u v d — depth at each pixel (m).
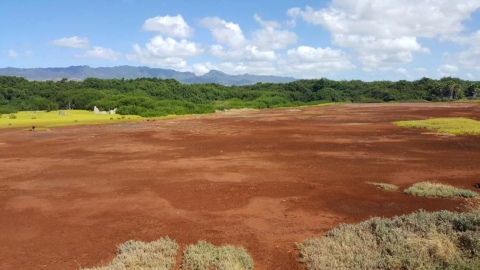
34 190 9.38
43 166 12.57
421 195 8.20
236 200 8.14
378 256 5.07
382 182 9.50
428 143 16.11
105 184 9.83
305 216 7.07
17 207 8.01
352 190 8.77
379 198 8.11
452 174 10.27
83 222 7.01
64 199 8.53
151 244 5.70
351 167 11.38
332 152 14.30
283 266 5.15
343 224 6.36
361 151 14.39
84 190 9.27
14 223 7.04
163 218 7.12
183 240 6.07
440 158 12.65
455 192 8.19
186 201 8.15
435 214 6.17
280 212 7.32
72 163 13.02
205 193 8.73
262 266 5.16
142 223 6.88
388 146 15.52
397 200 7.94
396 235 5.48
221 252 5.33
